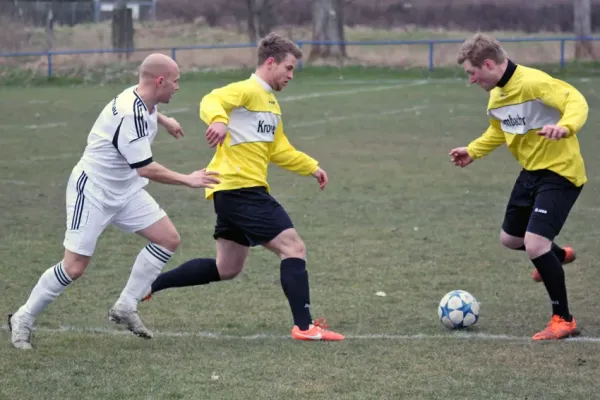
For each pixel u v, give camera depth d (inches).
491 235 1068.5
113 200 627.5
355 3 5226.4
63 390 547.2
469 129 2145.7
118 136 608.1
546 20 4968.0
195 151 1804.9
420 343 653.3
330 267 913.5
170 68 618.8
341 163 1653.5
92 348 639.8
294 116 2418.8
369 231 1092.5
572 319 680.4
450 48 4190.5
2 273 883.4
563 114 657.6
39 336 669.9
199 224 1144.8
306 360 609.9
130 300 648.4
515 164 1643.7
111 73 3590.1
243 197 671.1
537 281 774.5
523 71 678.5
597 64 3673.7
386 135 2046.0
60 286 630.5
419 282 854.5
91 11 4899.1
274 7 5027.1
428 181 1462.8
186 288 830.5
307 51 4180.6
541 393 543.2
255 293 813.9
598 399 532.7
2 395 537.3
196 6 5019.7
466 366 596.1
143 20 4990.2
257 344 651.5
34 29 4566.9
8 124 2236.7
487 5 5064.0
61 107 2632.9
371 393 542.3
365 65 3831.2
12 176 1505.9
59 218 1180.5
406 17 5201.8
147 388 550.6
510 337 671.1
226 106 655.8
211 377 570.9
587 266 915.4
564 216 679.7
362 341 658.2
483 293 814.5
